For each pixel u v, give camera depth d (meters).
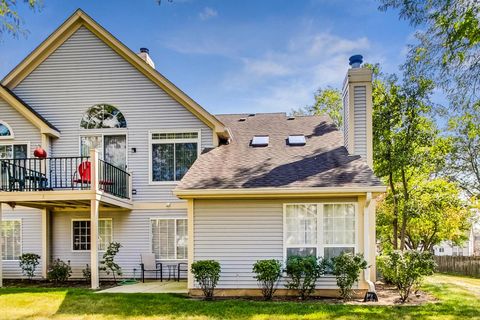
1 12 7.50
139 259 12.58
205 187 9.49
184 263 12.48
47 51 13.27
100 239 12.80
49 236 12.88
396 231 16.38
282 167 10.52
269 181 9.62
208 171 10.54
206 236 9.66
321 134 13.22
